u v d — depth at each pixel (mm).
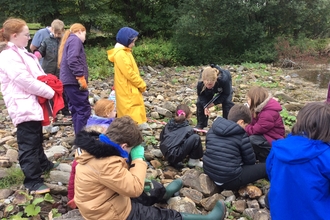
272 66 14047
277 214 2135
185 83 9719
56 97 3266
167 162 4254
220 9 15516
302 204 2023
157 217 2574
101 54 13617
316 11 16016
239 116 3396
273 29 17141
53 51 5688
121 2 18109
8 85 3098
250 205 3260
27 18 15305
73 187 3064
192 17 15844
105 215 2346
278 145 2137
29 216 3062
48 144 4809
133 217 2486
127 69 4508
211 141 3439
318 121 1974
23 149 3271
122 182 2250
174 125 4023
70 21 15406
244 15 15477
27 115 3105
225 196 3400
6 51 3037
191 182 3516
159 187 3107
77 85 4348
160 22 17859
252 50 16297
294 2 15359
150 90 8625
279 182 2117
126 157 2363
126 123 2379
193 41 16453
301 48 15734
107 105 3494
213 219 2898
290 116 5832
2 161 4004
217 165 3352
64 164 3930
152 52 15242
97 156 2252
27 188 3318
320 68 13359
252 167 3426
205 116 5219
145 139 4793
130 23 17359
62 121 5707
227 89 4785
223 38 16656
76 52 4188
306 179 1982
